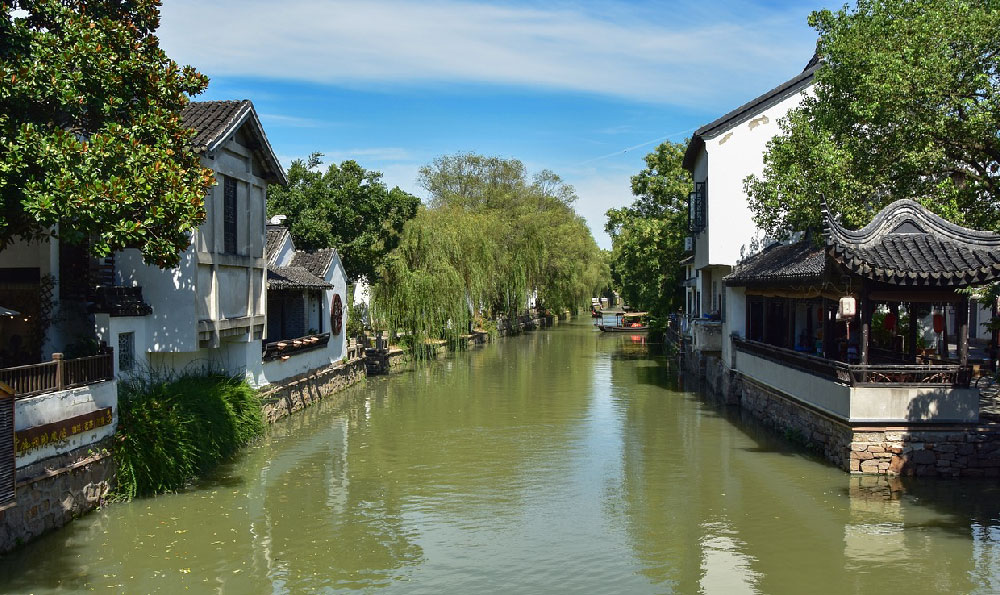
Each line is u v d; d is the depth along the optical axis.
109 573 9.84
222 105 16.61
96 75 10.76
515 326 57.03
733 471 15.10
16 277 14.05
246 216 17.53
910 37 15.78
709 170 23.94
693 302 34.31
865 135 17.03
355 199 30.34
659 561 10.48
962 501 12.45
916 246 13.60
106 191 10.05
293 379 21.84
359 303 37.09
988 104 14.62
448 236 37.38
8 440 9.18
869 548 10.62
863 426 13.82
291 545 11.08
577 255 64.06
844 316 13.91
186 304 14.83
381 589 9.57
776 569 10.05
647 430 19.45
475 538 11.48
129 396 13.40
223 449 16.02
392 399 24.83
